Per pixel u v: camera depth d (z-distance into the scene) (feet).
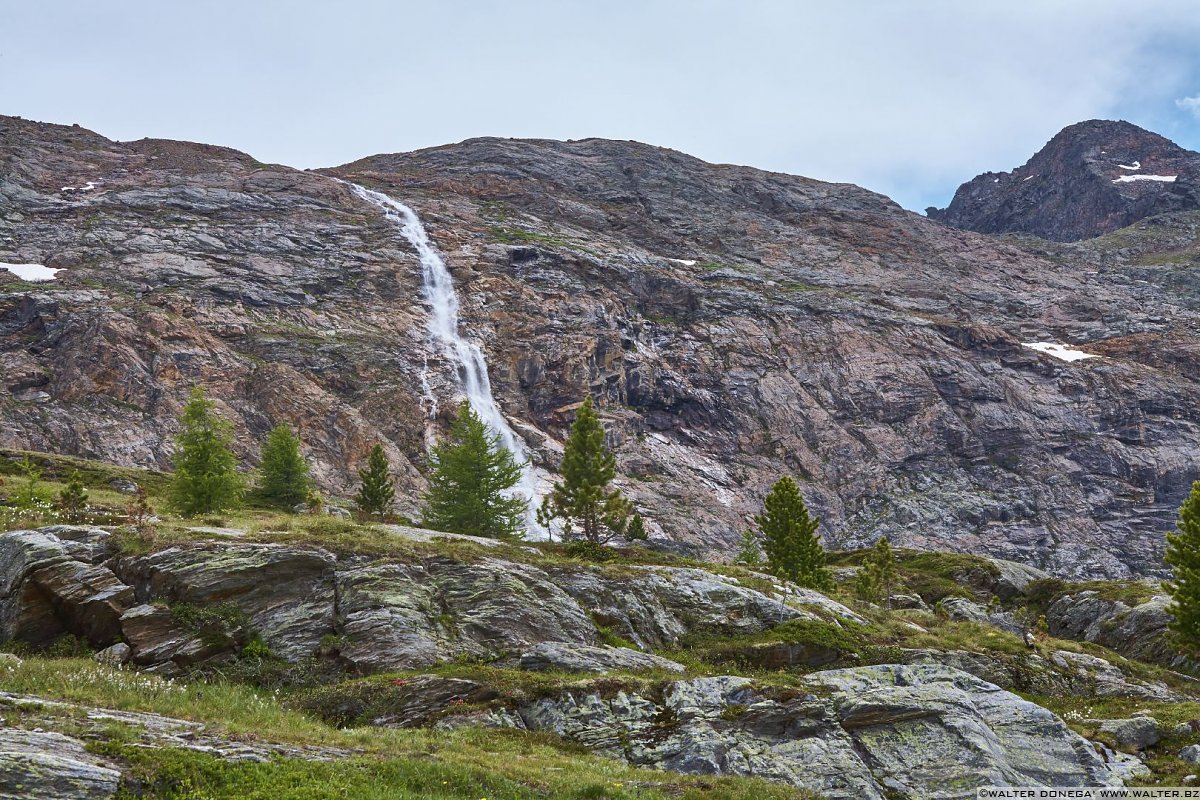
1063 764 92.73
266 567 112.16
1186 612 159.53
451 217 592.19
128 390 344.69
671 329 531.91
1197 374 590.96
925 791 83.66
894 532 440.86
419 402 391.86
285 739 69.97
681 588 142.61
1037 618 231.30
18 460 257.55
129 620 102.32
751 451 479.82
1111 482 508.53
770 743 87.40
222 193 537.24
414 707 89.56
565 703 90.94
